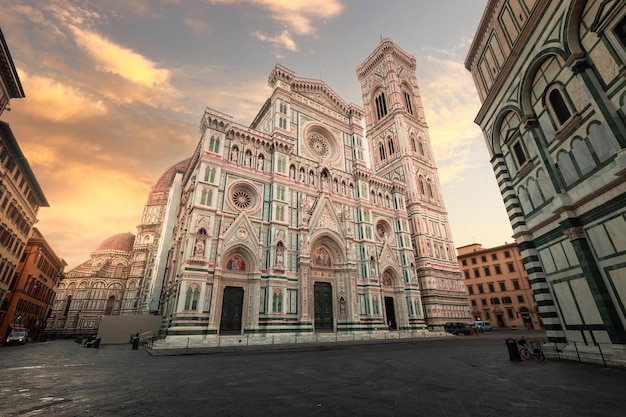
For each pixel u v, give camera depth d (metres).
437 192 66.19
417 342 33.81
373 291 44.47
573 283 15.83
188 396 10.02
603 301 13.62
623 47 12.19
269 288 35.22
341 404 8.88
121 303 91.81
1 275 43.91
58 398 9.89
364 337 39.59
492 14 21.16
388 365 16.78
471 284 77.31
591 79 13.50
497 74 20.98
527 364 15.69
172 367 16.78
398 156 66.69
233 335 31.64
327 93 57.28
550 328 17.20
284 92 49.25
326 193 46.16
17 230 47.28
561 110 16.06
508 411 7.95
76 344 46.03
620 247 13.05
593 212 14.31
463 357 19.75
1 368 16.84
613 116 12.70
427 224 60.28
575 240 15.00
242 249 35.69
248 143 41.78
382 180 55.69
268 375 13.98
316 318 39.56
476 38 23.20
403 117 69.38
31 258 58.75
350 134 57.44
